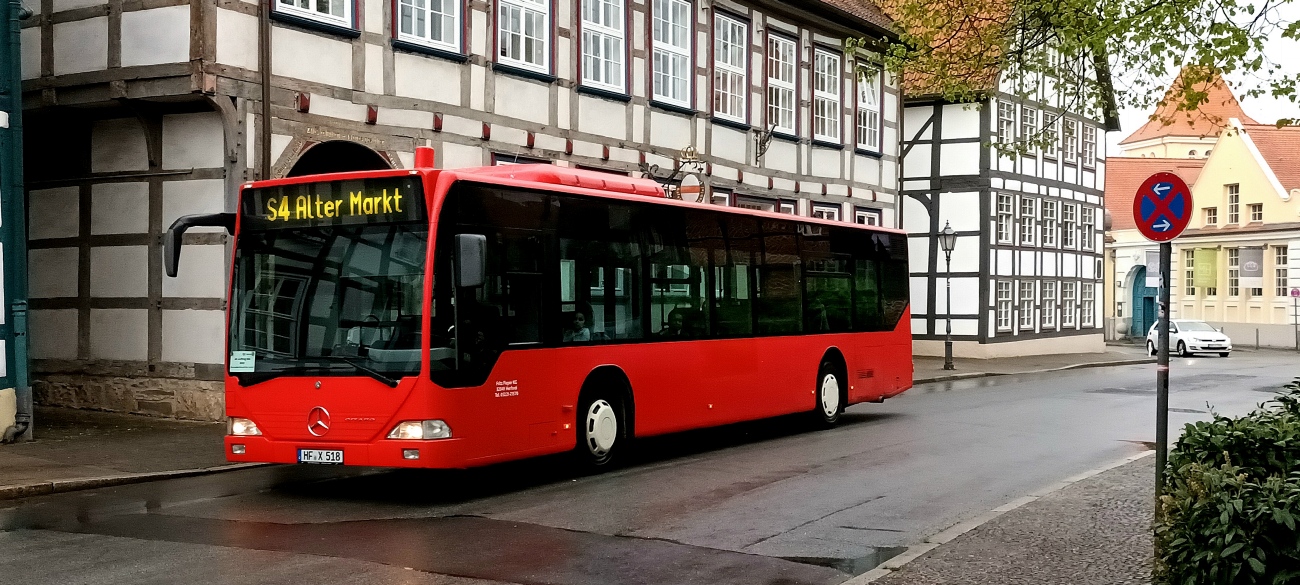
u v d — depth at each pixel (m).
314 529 8.85
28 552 7.92
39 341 16.62
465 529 8.88
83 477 10.98
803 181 27.48
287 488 11.00
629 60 21.72
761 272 15.13
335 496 10.49
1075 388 24.83
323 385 10.23
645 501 10.18
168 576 7.21
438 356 10.04
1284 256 54.47
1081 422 17.20
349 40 16.19
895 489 10.85
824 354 16.50
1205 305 58.44
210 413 15.11
